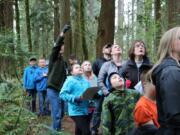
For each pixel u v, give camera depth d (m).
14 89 3.04
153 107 2.02
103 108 2.64
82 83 3.49
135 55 3.15
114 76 2.63
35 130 2.73
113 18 6.90
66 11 8.50
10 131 2.60
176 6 5.64
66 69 3.99
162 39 1.60
